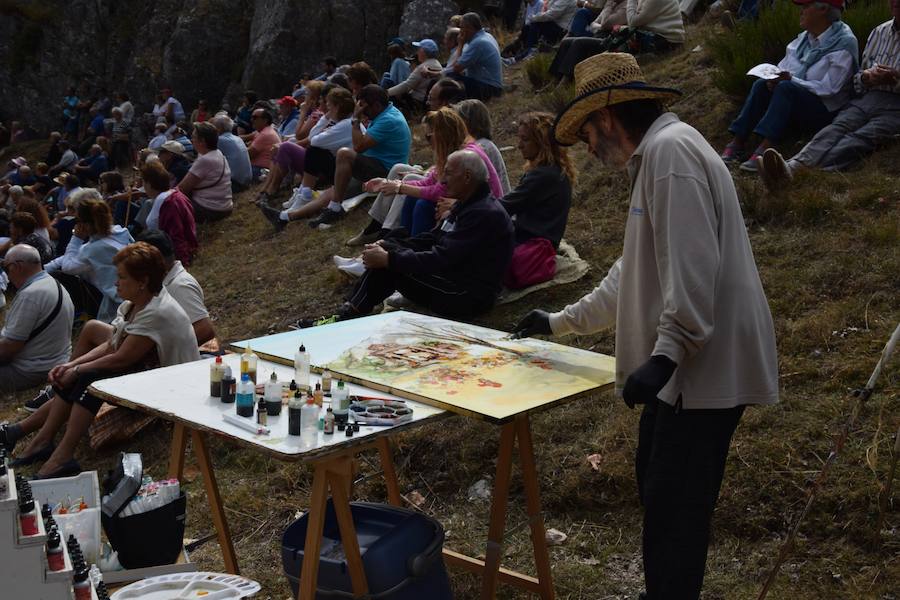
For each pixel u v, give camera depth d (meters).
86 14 24.77
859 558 3.34
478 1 17.50
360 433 2.83
